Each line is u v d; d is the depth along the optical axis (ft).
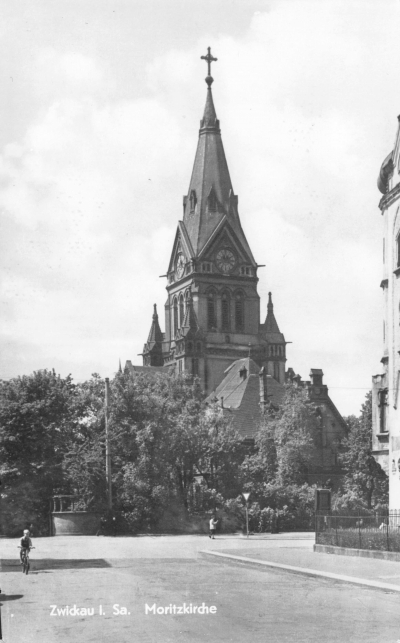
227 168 595.06
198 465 311.47
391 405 207.41
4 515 276.00
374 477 358.23
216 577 124.26
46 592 107.14
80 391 301.63
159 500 280.92
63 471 278.67
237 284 582.35
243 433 428.15
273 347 574.56
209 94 602.44
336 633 75.05
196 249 580.71
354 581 112.06
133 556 172.55
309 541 228.63
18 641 72.43
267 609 89.25
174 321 603.26
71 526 271.28
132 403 298.97
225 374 570.05
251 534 278.26
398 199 204.03
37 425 282.97
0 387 287.07
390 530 159.53
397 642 71.00
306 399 367.66
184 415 310.86
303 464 348.38
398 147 203.72
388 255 209.97
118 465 286.46
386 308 213.05
